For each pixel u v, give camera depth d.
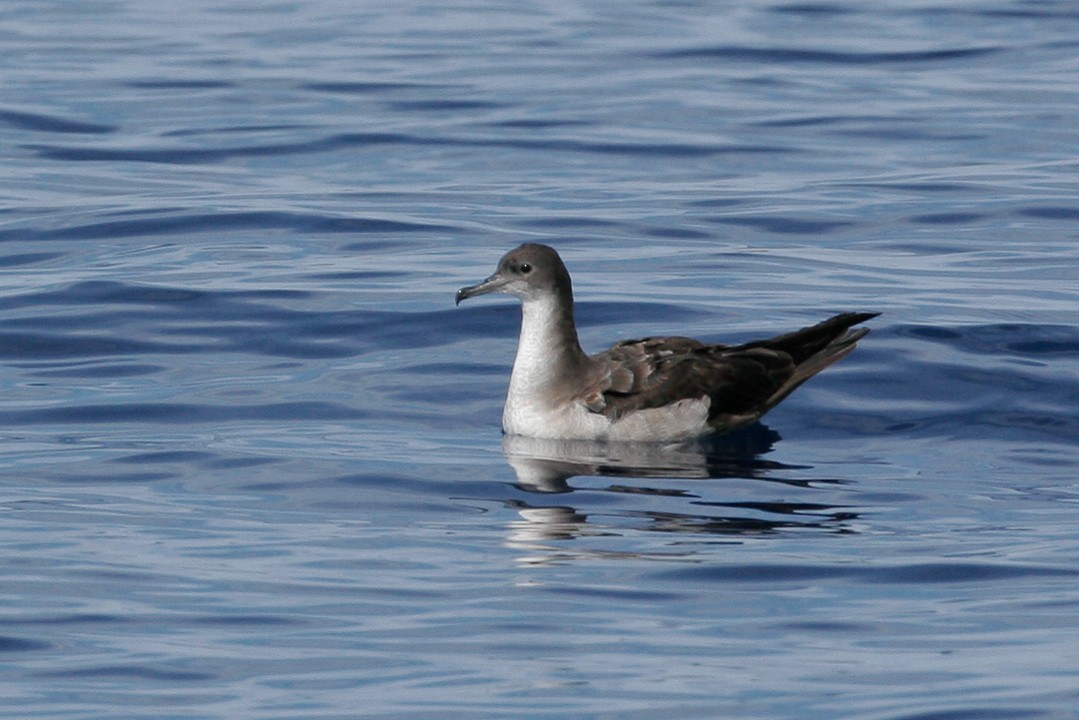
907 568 14.30
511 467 17.55
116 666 12.27
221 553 14.77
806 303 22.89
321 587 13.90
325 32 42.88
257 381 20.38
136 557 14.61
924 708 11.46
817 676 12.04
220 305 22.81
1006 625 12.98
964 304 22.66
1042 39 41.09
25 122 33.44
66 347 21.47
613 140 32.47
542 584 13.97
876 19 43.75
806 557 14.62
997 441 18.48
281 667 12.27
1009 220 27.25
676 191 29.20
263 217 27.39
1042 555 14.59
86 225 26.88
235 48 40.66
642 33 42.41
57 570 14.23
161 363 20.98
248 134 32.84
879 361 20.56
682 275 24.33
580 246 26.00
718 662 12.34
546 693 11.78
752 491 16.69
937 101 35.38
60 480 16.89
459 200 28.59
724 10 45.47
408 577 14.16
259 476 17.12
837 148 31.92
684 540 15.12
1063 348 20.94
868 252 25.64
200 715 11.47
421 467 17.47
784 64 38.84
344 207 28.00
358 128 33.25
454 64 38.88
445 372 20.77
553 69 38.38
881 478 17.16
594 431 18.53
